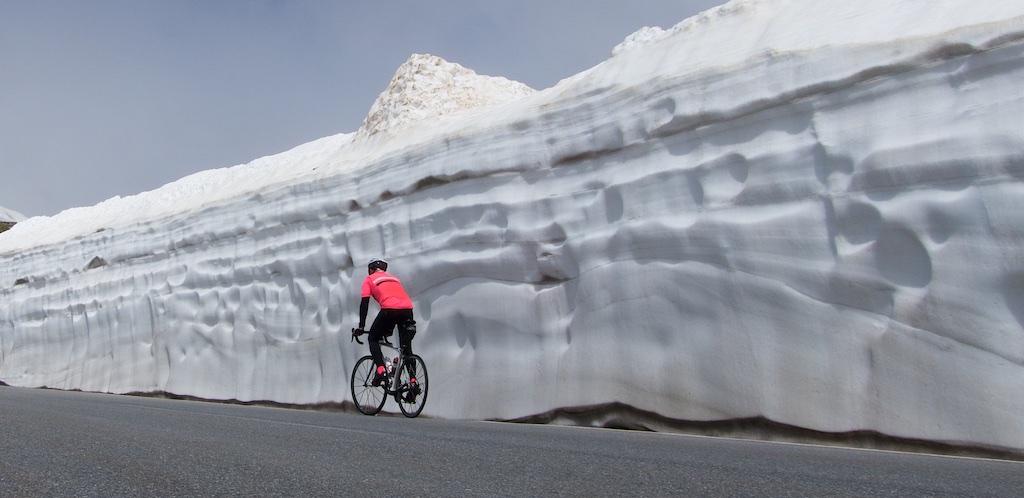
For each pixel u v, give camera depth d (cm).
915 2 558
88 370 1389
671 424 616
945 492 305
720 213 610
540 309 737
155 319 1261
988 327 462
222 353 1124
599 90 727
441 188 862
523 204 768
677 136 657
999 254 463
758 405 563
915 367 488
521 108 823
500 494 306
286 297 1044
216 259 1170
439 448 438
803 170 567
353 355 929
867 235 527
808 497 294
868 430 503
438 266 835
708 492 305
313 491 315
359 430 547
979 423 457
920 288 496
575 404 686
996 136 475
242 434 510
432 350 830
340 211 984
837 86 556
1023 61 476
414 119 1023
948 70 508
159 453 418
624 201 684
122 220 1446
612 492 307
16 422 589
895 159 515
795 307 553
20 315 1591
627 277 666
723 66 629
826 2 625
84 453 420
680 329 623
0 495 315
